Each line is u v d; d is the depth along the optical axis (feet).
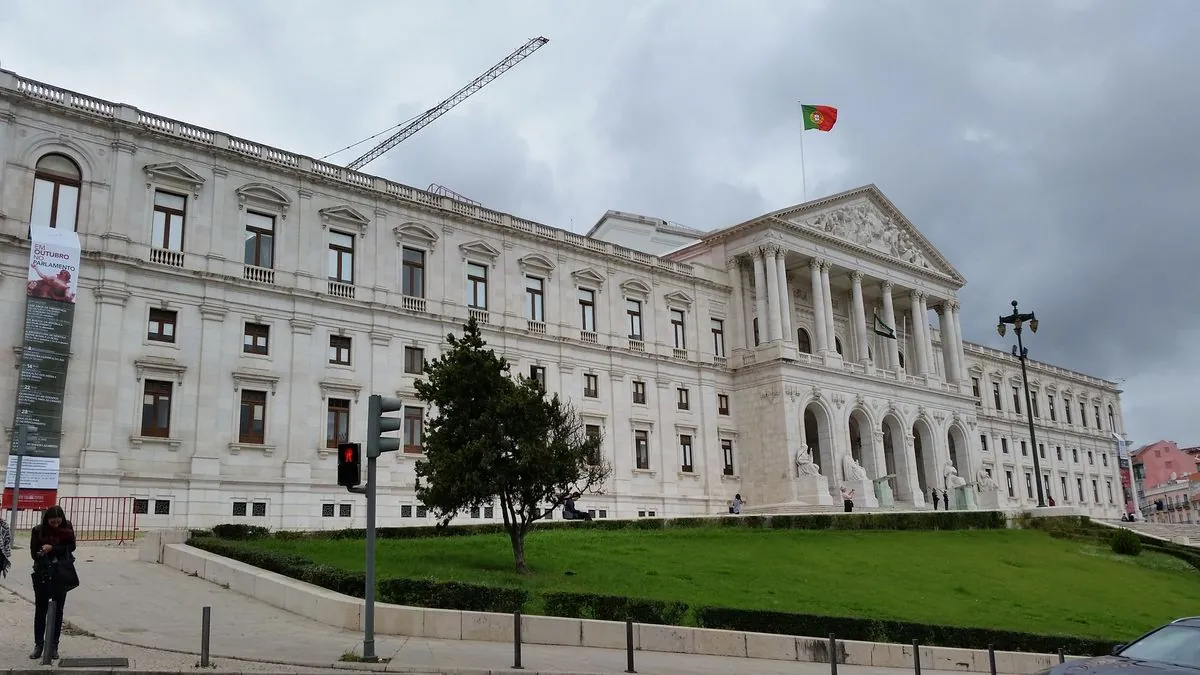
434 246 210.59
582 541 149.48
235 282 176.76
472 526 156.04
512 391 118.93
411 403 197.98
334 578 90.58
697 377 260.62
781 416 255.50
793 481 249.34
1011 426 398.01
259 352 179.83
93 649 67.15
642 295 255.09
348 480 70.44
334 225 195.21
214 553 110.11
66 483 151.43
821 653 93.20
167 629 77.25
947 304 327.67
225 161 181.16
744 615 95.30
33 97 159.12
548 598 90.68
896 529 201.67
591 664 75.36
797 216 276.21
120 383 160.35
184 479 164.04
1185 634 54.80
